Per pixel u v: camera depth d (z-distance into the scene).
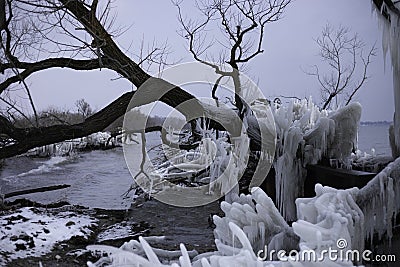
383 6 6.16
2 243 6.80
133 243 3.88
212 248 7.03
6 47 10.02
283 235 3.63
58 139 10.11
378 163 6.89
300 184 7.43
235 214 3.78
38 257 6.45
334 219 2.93
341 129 7.26
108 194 14.55
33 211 10.02
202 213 9.80
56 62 10.34
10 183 17.59
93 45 9.96
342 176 5.94
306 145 7.40
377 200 4.02
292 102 8.09
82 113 14.40
